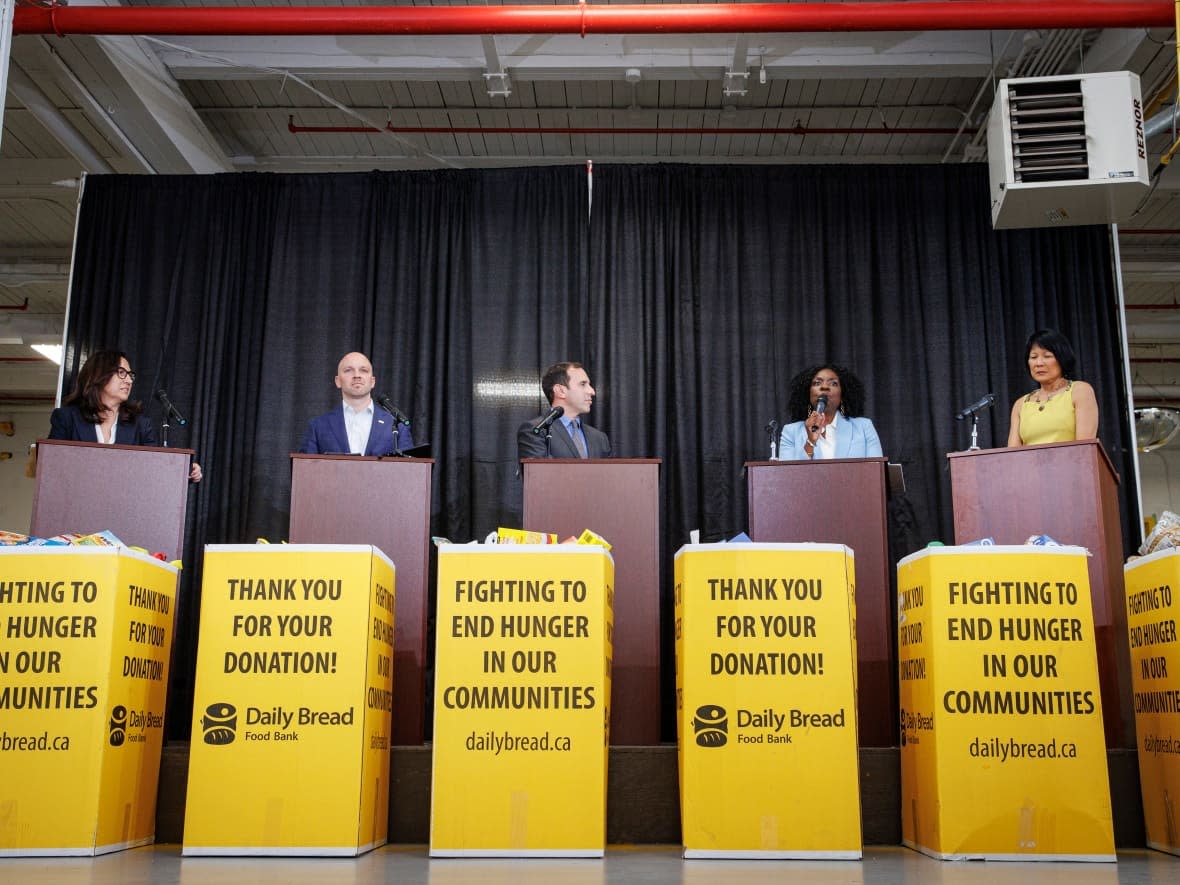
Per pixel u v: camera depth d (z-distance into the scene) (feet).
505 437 19.63
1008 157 17.60
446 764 8.94
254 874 7.95
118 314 20.31
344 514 11.27
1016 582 9.04
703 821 8.80
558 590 9.23
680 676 9.29
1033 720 8.84
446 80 22.57
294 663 9.09
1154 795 9.53
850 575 9.38
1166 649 9.32
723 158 25.62
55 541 9.62
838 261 20.30
